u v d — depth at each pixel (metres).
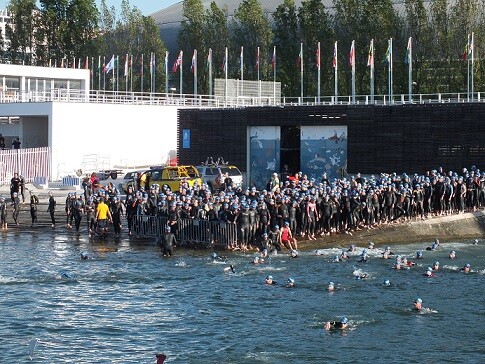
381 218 55.00
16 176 67.94
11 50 149.38
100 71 134.50
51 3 147.25
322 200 52.72
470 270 44.62
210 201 51.50
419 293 39.38
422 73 107.31
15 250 50.56
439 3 109.12
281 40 118.25
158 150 92.56
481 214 58.69
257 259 45.88
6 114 88.75
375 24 109.56
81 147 86.88
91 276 42.88
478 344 31.77
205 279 42.12
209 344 31.78
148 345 31.73
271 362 29.78
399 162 67.69
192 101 99.25
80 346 31.61
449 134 65.75
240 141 75.44
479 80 102.06
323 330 33.44
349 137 69.50
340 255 47.78
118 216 55.25
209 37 129.00
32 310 36.41
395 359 30.12
